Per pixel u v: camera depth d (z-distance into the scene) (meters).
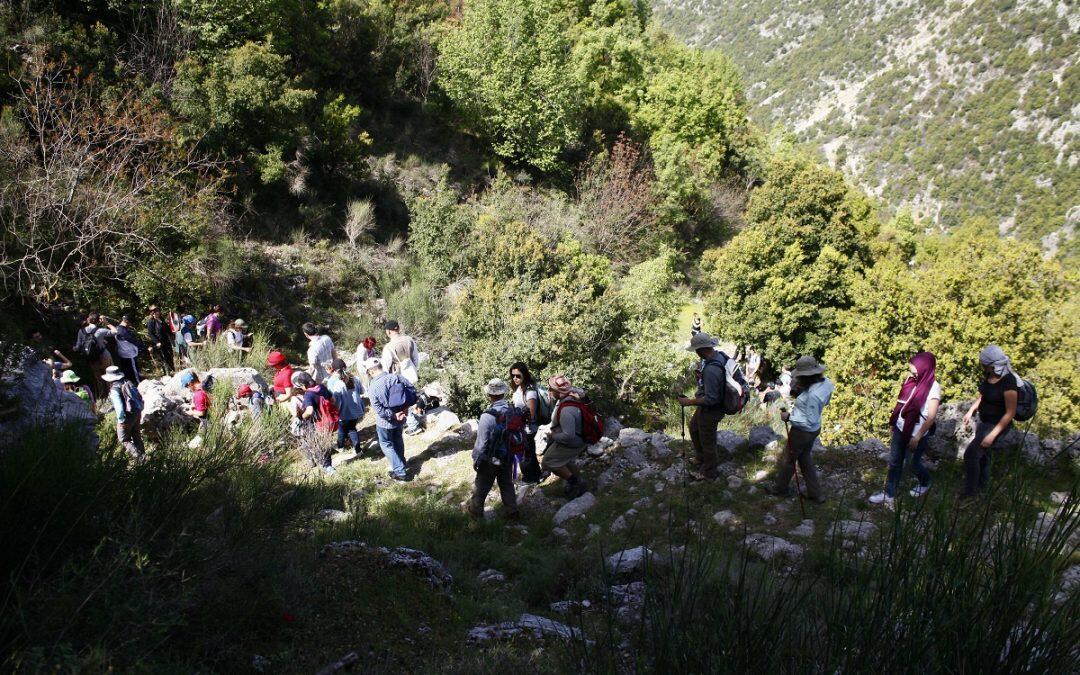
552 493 7.71
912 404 5.80
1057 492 5.66
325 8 27.47
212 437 5.09
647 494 7.12
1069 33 149.25
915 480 6.62
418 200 20.94
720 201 37.16
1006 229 125.56
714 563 3.02
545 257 15.52
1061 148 130.62
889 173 155.12
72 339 13.22
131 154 16.03
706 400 6.90
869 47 193.75
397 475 8.45
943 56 172.75
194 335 14.81
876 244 28.19
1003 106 146.12
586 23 39.66
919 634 2.12
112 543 3.20
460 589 4.94
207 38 19.84
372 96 29.50
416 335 18.41
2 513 2.94
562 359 13.11
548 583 5.24
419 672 3.43
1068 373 15.68
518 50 28.80
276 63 19.72
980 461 5.46
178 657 3.01
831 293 22.88
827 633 2.33
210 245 16.56
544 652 3.64
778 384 23.16
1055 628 2.07
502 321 13.45
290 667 3.34
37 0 17.33
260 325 16.89
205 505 4.20
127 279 14.48
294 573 4.02
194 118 17.94
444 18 34.16
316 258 19.84
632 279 19.17
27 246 13.16
